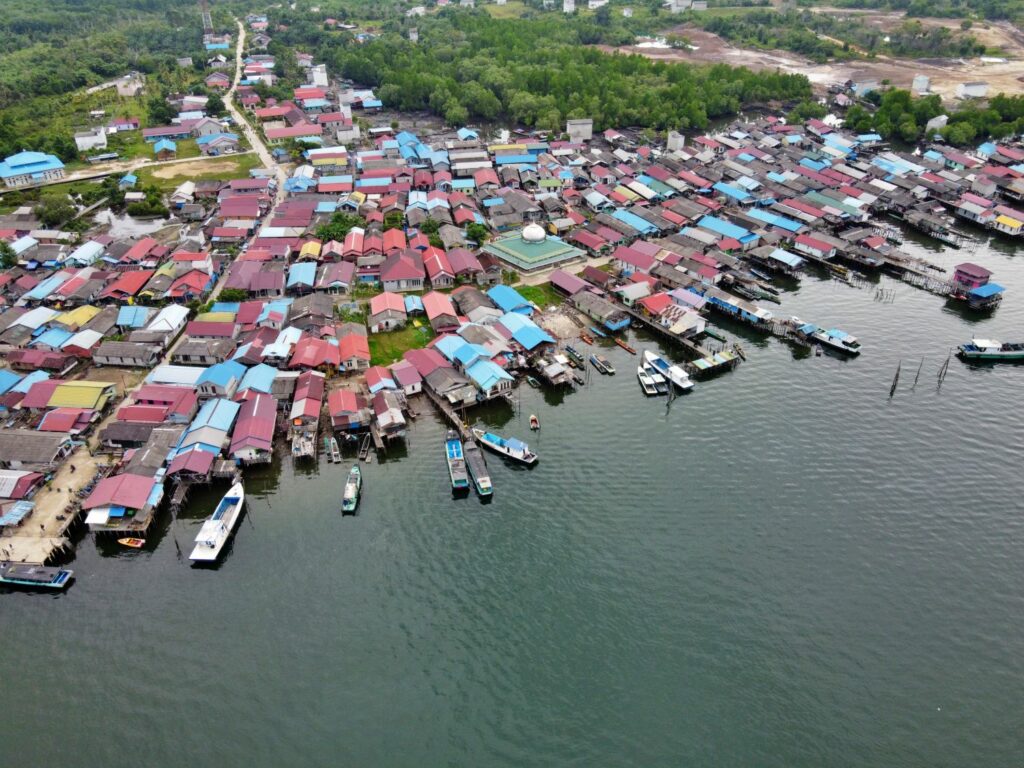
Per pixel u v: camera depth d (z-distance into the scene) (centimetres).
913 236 16738
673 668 6975
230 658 7088
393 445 9906
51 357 11106
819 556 8181
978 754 6291
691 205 16775
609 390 11038
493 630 7331
